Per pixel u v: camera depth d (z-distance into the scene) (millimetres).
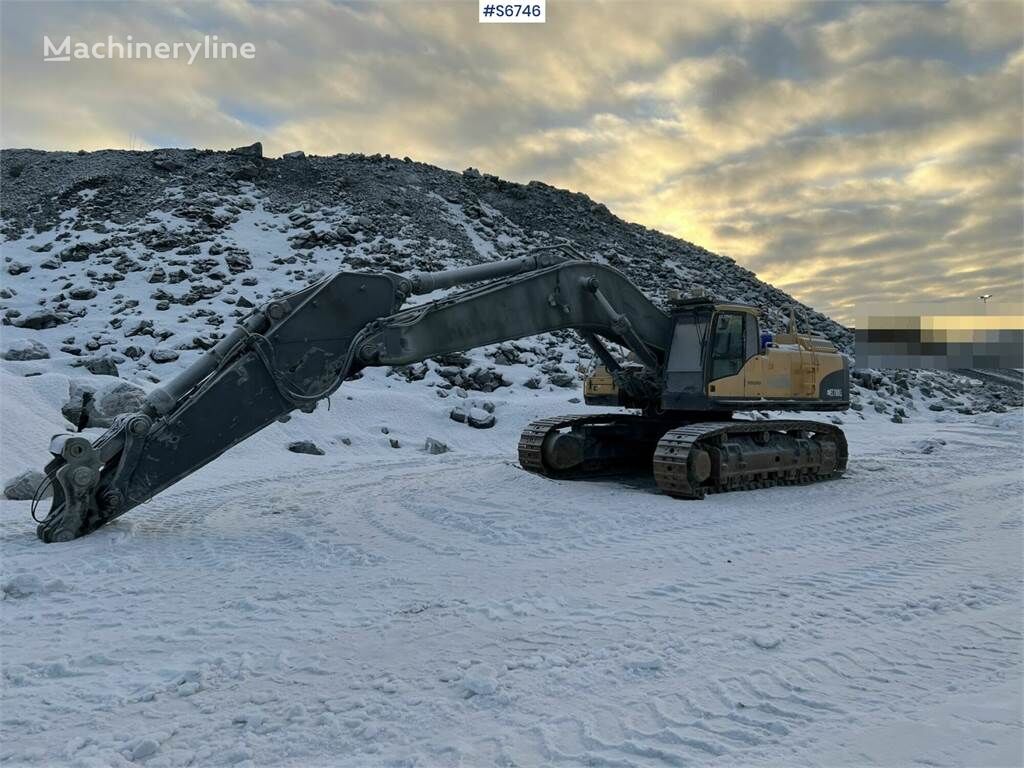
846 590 6422
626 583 6609
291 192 44062
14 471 12344
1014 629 5473
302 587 6512
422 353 9820
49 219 38688
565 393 24438
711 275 49000
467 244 40281
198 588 6508
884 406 28906
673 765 3514
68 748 3699
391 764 3553
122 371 21469
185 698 4316
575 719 4000
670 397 11984
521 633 5320
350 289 9391
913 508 10312
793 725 3924
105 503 8383
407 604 6000
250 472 13672
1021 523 9406
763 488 11766
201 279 31094
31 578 6371
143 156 46969
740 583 6613
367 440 17984
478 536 8469
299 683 4508
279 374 8953
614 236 50469
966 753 3611
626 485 11961
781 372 12352
